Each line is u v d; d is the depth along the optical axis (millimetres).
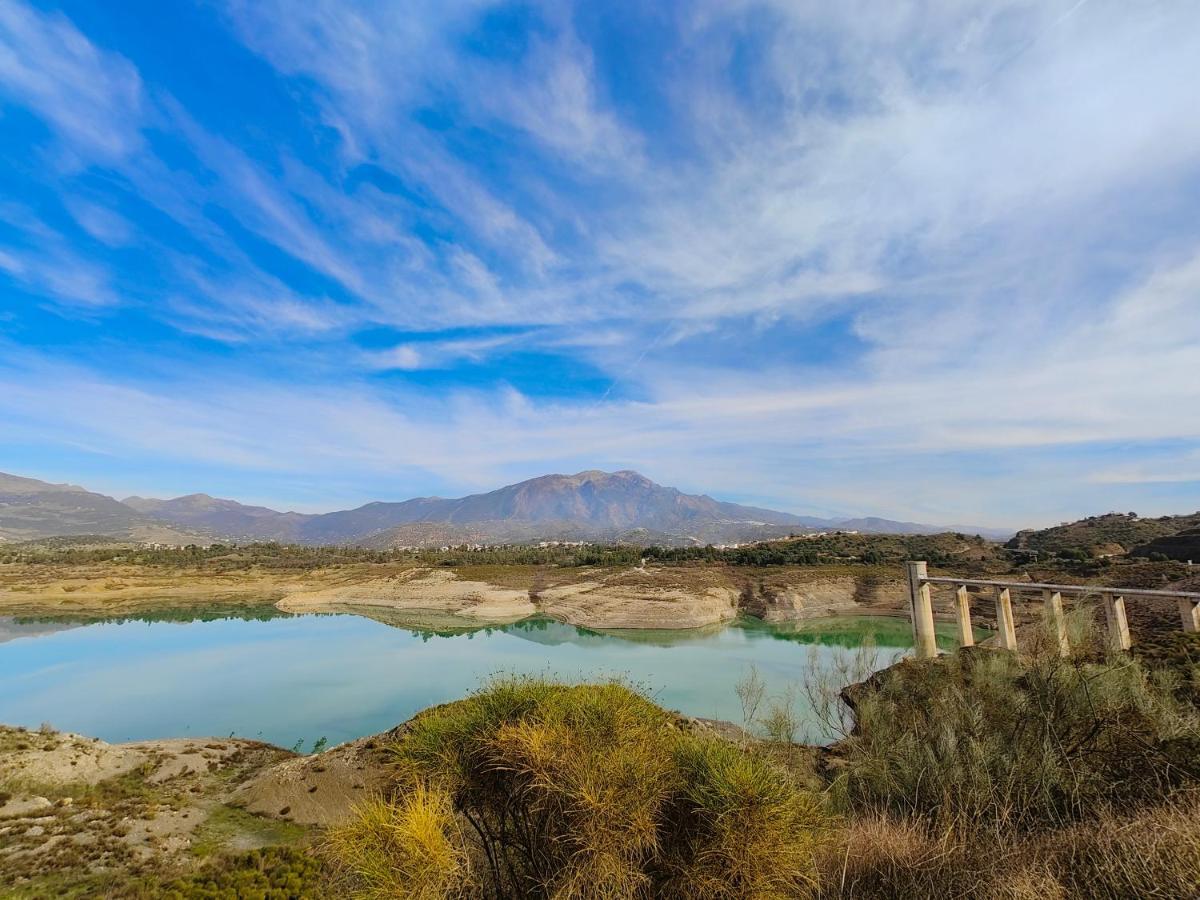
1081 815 6598
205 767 27672
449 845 3600
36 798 21672
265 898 11438
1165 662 14789
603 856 3506
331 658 61594
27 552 152375
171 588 119438
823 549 126125
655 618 81562
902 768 8852
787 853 3695
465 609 97562
